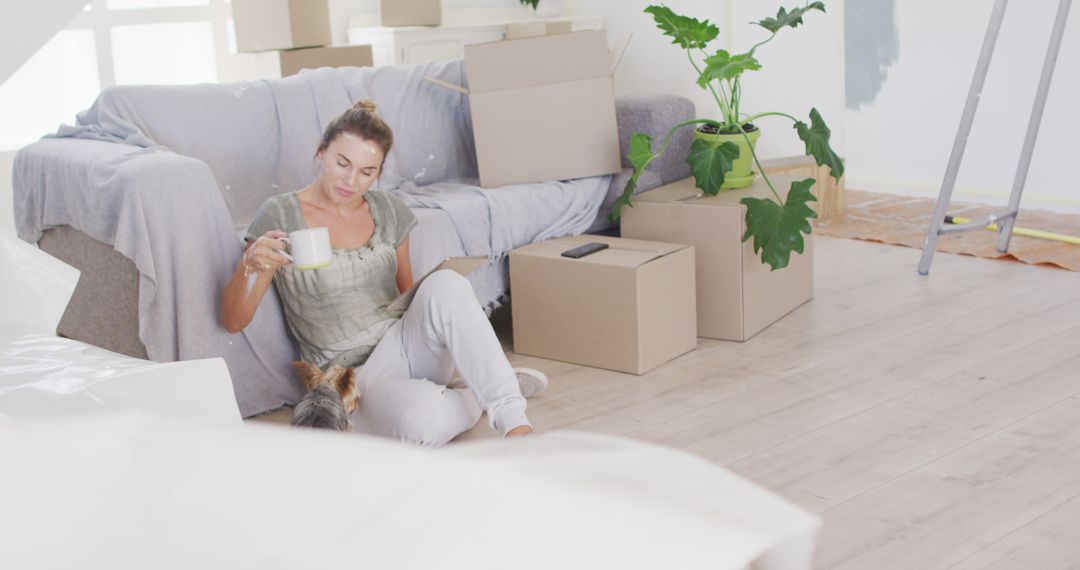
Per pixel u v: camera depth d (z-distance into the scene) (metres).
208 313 2.23
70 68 4.74
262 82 2.95
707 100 4.90
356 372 2.16
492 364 1.95
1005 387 2.33
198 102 2.79
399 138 3.19
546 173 3.04
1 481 0.19
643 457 0.19
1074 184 4.01
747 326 2.77
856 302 3.07
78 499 0.18
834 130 4.37
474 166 3.39
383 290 2.25
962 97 4.28
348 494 0.17
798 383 2.43
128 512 0.18
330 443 0.19
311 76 3.05
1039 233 3.63
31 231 2.62
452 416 2.07
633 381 2.50
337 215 2.21
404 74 3.26
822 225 4.05
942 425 2.13
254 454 0.19
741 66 2.88
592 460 0.19
